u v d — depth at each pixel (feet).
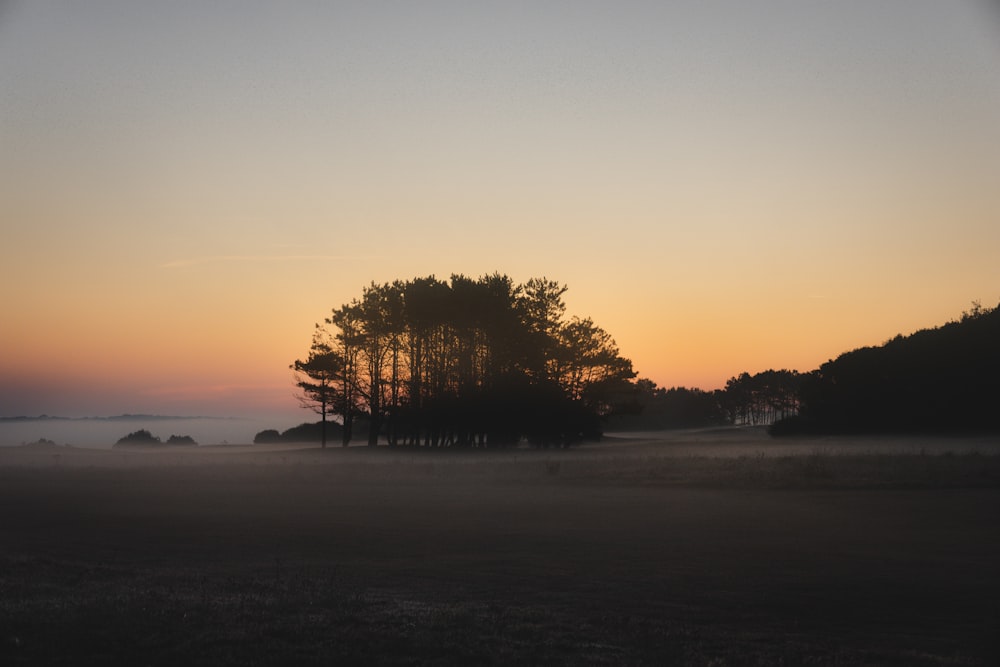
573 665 32.17
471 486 135.13
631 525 80.28
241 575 54.54
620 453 233.76
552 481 141.18
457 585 50.55
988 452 186.70
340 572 55.57
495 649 33.96
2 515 94.27
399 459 219.61
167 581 49.96
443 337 273.75
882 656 34.24
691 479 131.85
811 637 37.86
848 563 57.31
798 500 101.81
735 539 69.67
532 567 57.00
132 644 33.94
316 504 105.70
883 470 127.13
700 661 33.14
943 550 62.95
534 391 256.32
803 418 350.02
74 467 198.80
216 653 32.96
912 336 337.11
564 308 278.87
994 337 302.66
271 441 420.77
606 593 47.88
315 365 278.67
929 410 303.89
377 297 275.39
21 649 33.14
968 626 40.14
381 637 35.27
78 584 48.29
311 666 31.78
